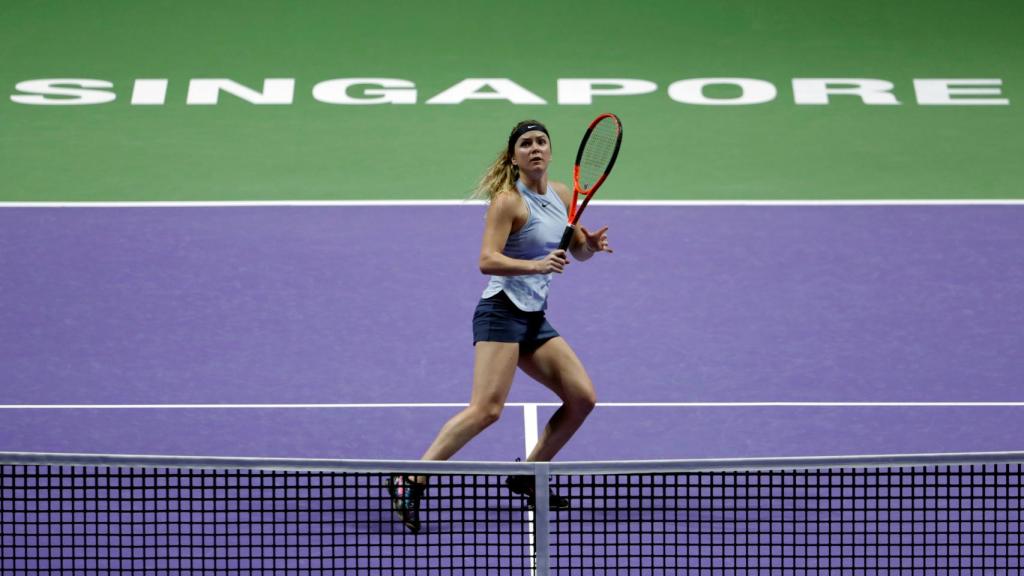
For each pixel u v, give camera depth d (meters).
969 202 47.81
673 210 47.09
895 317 39.16
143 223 45.66
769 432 32.31
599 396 34.38
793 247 44.09
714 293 40.75
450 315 39.28
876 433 32.22
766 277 41.88
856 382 35.16
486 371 26.59
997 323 38.75
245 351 36.88
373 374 35.62
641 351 37.03
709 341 37.62
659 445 31.67
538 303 26.75
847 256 43.38
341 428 32.53
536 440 31.55
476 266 42.59
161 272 41.97
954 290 40.91
